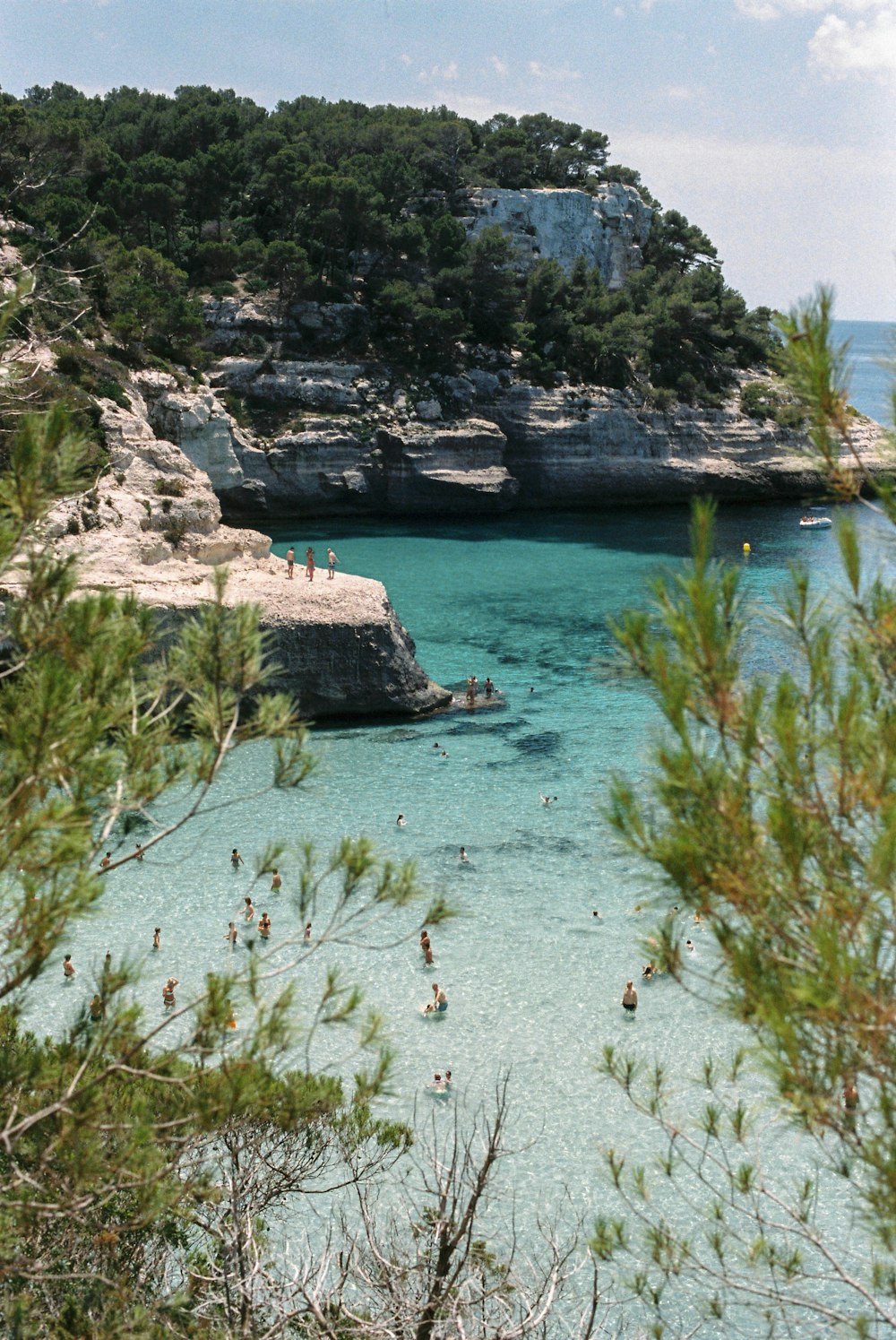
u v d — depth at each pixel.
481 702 61.81
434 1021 32.47
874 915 6.97
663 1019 32.81
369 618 59.56
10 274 14.47
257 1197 13.27
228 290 125.12
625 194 166.25
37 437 8.47
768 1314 10.16
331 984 9.74
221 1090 8.81
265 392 119.81
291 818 45.41
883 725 7.16
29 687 8.45
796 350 7.09
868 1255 22.36
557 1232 23.88
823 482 7.41
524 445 127.75
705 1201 24.94
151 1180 8.61
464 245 134.38
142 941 35.91
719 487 133.62
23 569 8.98
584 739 55.75
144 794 9.05
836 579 7.63
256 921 37.53
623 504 132.25
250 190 137.88
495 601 84.31
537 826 45.56
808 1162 26.08
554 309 137.38
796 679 7.50
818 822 7.15
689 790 7.16
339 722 58.78
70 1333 10.01
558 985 34.44
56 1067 8.84
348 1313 11.95
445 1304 11.31
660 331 138.75
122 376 93.56
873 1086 7.27
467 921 37.97
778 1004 7.02
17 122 102.75
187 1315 11.33
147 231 123.12
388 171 139.25
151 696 9.60
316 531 110.31
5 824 7.98
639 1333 20.20
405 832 44.69
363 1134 14.48
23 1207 8.34
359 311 128.88
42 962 8.02
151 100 154.62
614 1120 28.41
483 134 167.62
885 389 7.13
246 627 9.73
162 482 68.69
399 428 120.44
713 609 7.07
